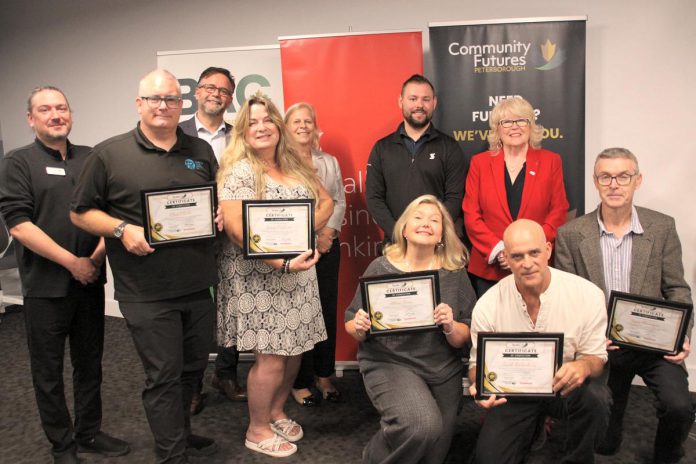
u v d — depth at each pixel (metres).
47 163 2.56
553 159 3.22
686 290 2.64
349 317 2.64
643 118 3.61
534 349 2.24
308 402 3.42
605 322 2.34
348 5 4.13
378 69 3.69
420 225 2.51
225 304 2.77
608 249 2.73
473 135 3.63
